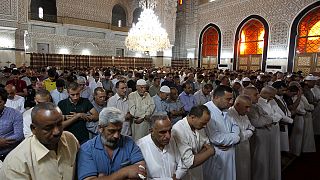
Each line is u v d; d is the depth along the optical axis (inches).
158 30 406.9
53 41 551.5
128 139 61.2
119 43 650.8
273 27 502.6
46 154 50.1
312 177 128.6
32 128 49.2
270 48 510.3
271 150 121.0
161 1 623.8
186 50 735.1
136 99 137.4
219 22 623.5
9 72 209.3
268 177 117.5
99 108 118.4
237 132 88.6
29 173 49.6
